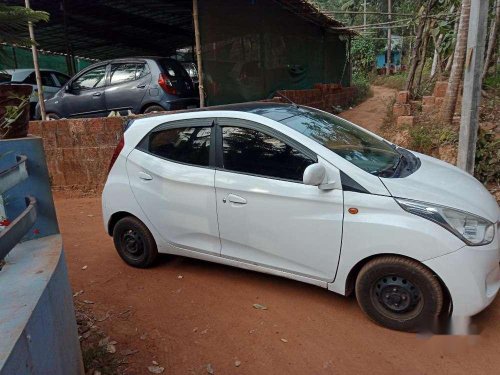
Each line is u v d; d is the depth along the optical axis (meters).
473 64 5.32
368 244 3.14
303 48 13.16
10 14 3.16
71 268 4.61
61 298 2.21
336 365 2.89
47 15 3.34
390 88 23.88
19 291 1.90
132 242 4.47
